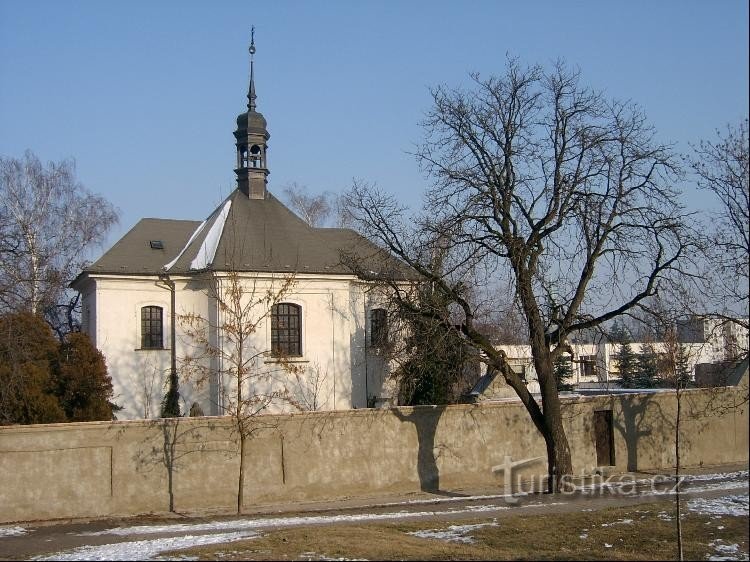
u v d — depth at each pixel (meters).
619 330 38.53
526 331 28.39
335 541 15.99
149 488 24.28
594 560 13.79
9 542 18.80
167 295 37.12
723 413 33.97
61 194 49.97
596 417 31.88
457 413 29.08
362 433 27.36
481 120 27.08
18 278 33.91
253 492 25.53
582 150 26.61
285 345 36.31
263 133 41.41
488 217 26.62
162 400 36.28
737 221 24.20
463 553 14.61
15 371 25.72
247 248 37.28
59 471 23.28
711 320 29.25
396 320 28.53
